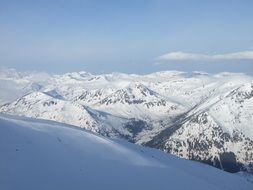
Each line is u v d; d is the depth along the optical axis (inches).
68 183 3489.2
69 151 4153.5
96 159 4163.4
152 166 4483.3
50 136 4397.1
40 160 3732.8
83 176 3690.9
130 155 4618.6
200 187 4347.9
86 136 4800.7
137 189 3772.1
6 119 4505.4
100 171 3909.9
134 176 4045.3
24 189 3176.7
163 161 5255.9
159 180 4143.7
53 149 4057.6
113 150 4581.7
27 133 4249.5
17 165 3501.5
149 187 3890.3
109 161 4215.1
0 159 3494.1
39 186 3297.2
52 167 3671.3
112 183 3730.3
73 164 3875.5
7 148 3727.9
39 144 4067.4
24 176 3366.1
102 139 4852.4
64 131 4753.9
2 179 3213.6
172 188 4045.3
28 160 3651.6
